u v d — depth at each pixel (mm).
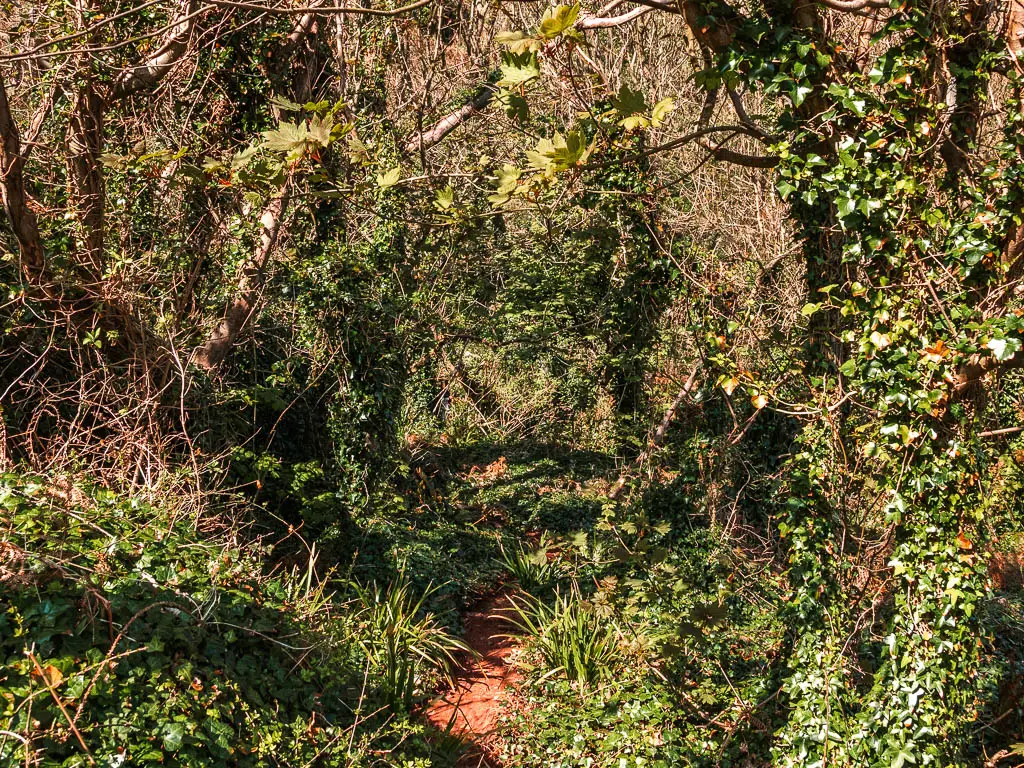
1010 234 4828
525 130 11406
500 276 17750
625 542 10648
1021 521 11359
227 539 7066
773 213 14828
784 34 4820
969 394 5066
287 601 6754
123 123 8336
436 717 7566
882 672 5504
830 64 4930
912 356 4902
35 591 4812
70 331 7527
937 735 5180
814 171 5281
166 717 4645
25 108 8859
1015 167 4750
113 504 6340
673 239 12297
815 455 6039
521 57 3621
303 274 10656
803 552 6055
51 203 7992
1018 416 11430
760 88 5117
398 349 11797
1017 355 4875
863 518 5984
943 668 5160
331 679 6199
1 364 7406
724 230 15711
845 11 4672
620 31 15180
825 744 5602
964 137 5121
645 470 11961
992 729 6809
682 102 15531
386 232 11922
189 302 9414
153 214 8641
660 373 15125
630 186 11328
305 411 11273
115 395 7750
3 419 6840
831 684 5707
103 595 5062
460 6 14172
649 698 7203
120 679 4691
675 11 4992
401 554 10398
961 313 4805
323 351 10930
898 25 4664
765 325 11312
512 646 9312
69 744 4234
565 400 18188
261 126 9695
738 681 7418
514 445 18109
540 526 13406
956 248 4824
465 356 19938
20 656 4508
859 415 6777
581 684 7824
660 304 12914
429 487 13172
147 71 7844
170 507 6781
